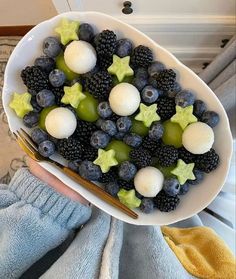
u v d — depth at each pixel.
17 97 0.30
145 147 0.30
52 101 0.29
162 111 0.29
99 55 0.29
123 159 0.30
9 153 0.79
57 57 0.30
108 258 0.31
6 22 0.83
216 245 0.44
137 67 0.29
